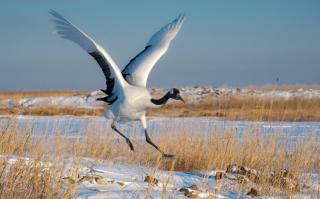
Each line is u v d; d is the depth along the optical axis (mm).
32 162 8656
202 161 12844
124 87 9836
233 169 11383
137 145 14102
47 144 11055
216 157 12758
